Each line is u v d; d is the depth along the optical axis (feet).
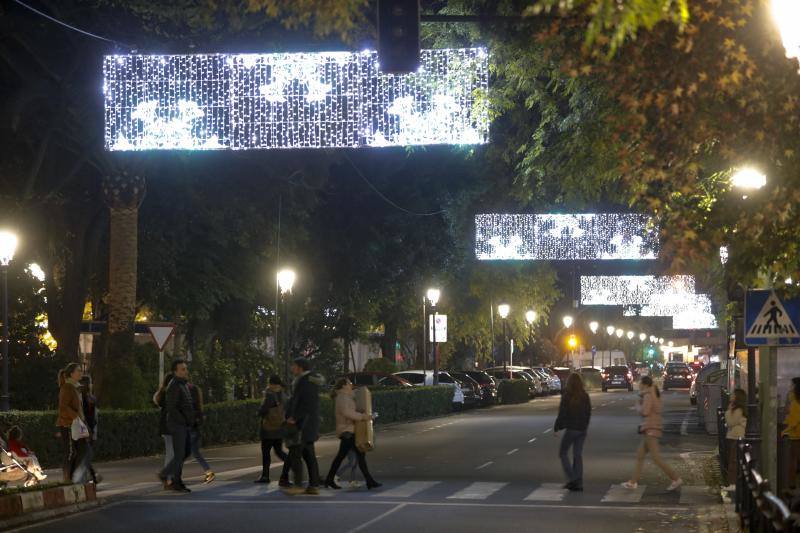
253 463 103.50
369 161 192.54
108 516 65.87
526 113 102.94
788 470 70.08
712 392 142.51
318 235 194.80
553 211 180.34
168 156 123.44
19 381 124.67
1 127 120.06
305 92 88.02
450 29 93.25
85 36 114.42
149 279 148.25
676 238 45.16
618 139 50.47
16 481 83.10
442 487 81.51
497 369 265.34
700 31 41.60
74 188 135.95
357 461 81.56
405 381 202.69
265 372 172.96
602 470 94.89
